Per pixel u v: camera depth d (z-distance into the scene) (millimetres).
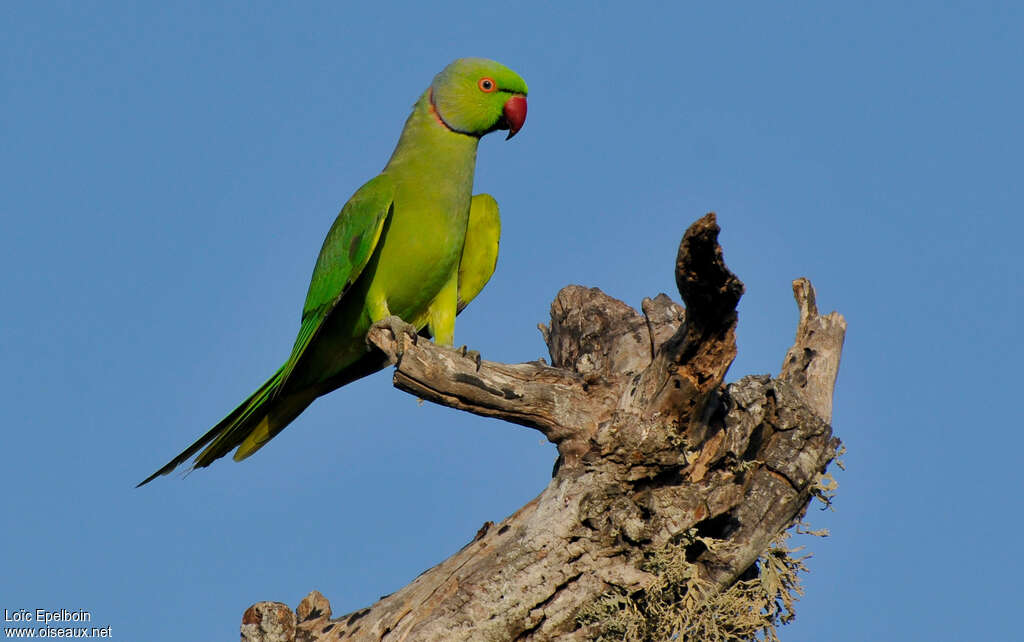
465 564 9844
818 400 10891
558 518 9461
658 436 9312
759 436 10039
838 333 11469
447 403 10312
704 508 9430
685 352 8922
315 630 10344
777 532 9844
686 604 9266
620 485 9422
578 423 10016
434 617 9523
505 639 9398
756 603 9734
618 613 9227
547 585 9367
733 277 7734
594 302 12516
